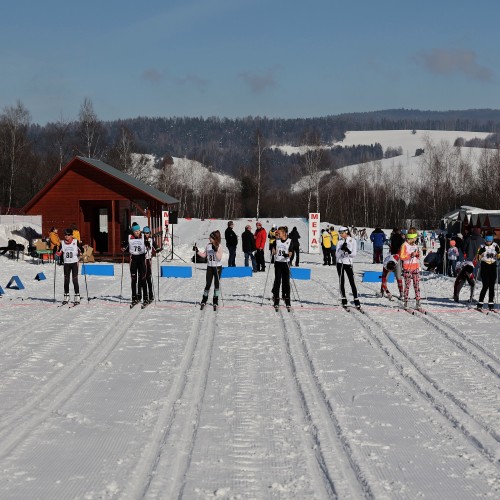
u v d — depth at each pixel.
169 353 11.04
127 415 7.62
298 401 8.27
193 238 64.00
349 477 5.86
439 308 16.45
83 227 36.56
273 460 6.26
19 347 11.38
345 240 16.16
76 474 5.85
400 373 9.83
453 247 25.88
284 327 13.62
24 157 79.94
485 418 7.57
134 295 16.61
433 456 6.41
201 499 5.36
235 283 22.55
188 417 7.55
